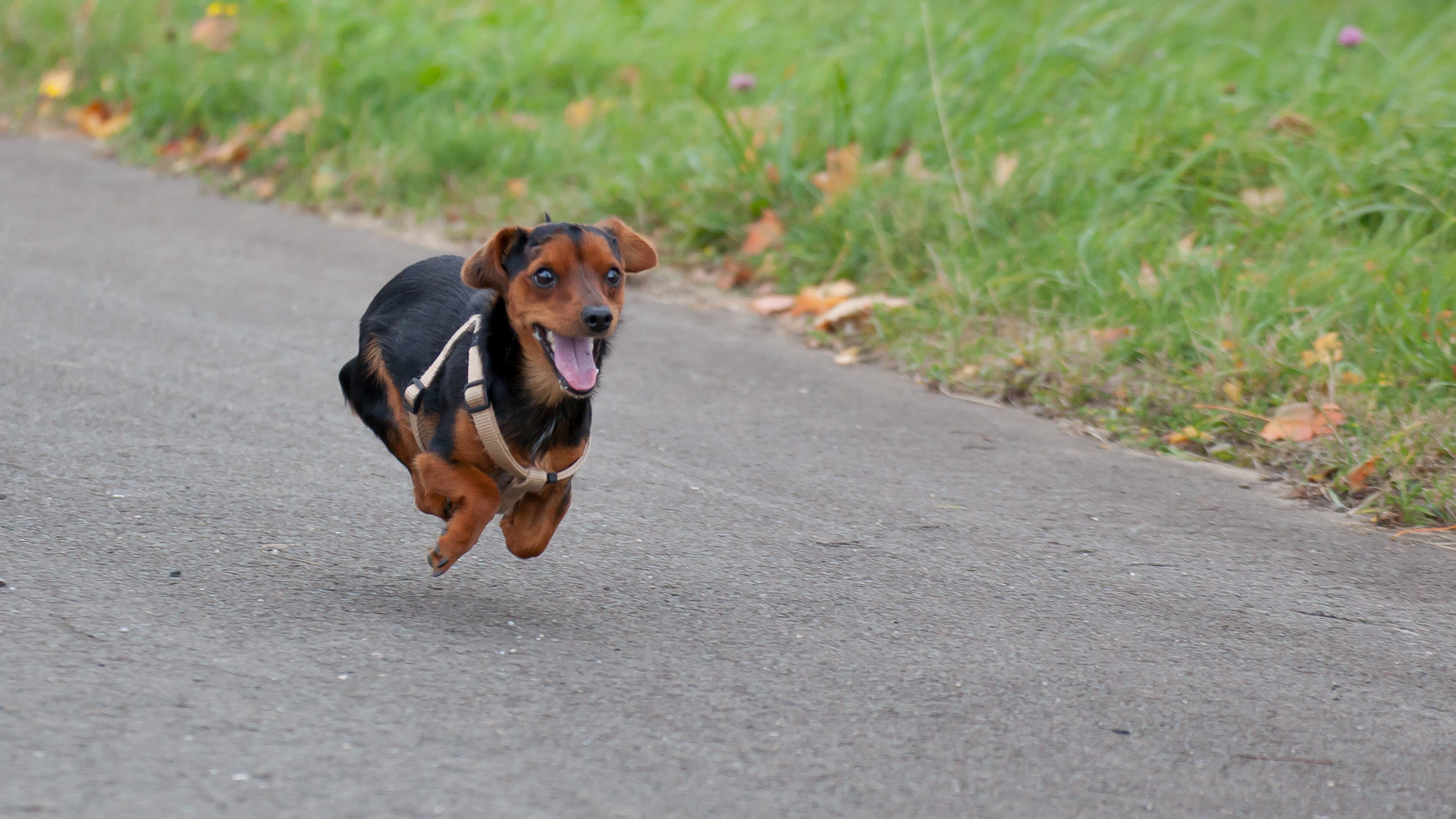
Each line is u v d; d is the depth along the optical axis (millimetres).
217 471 6488
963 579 5926
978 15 13602
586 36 15688
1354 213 9688
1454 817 4230
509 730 4305
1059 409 8289
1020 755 4426
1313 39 14844
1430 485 7004
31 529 5543
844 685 4848
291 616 5016
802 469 7223
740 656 5031
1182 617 5641
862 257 10414
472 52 15281
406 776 3965
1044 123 11734
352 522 6051
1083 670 5094
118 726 4066
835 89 12281
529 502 5383
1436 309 8352
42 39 15797
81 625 4730
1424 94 11391
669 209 11500
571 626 5191
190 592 5137
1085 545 6379
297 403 7586
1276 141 10734
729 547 6129
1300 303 8797
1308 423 7551
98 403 7211
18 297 8898
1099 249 9625
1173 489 7164
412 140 13000
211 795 3760
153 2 16703
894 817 3994
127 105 14312
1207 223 10227
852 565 6012
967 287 9516
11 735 3943
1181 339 8594
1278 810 4199
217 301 9352
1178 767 4414
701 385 8508
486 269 5055
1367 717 4840
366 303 9641
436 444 5141
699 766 4199
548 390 5137
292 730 4164
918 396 8547
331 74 14547
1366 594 5957
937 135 11492
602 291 5148
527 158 12805
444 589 5445
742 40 15289
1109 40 13781
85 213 11273
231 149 12977
